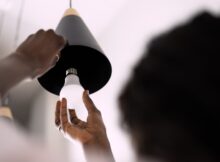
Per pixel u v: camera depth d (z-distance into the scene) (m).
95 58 0.76
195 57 0.27
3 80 0.46
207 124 0.25
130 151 0.27
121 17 2.20
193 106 0.25
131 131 0.27
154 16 1.86
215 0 1.44
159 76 0.27
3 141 0.25
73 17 0.77
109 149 0.67
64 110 0.73
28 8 2.20
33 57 0.53
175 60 0.27
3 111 1.33
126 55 2.00
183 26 0.29
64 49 0.74
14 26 2.30
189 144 0.25
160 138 0.25
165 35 0.29
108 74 0.77
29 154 0.24
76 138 0.69
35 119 3.10
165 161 0.25
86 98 0.73
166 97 0.26
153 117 0.26
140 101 0.27
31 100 3.25
